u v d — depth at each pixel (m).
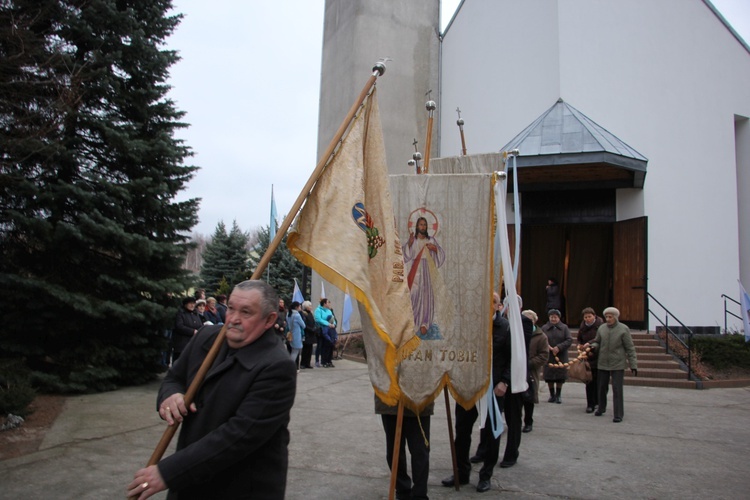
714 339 14.94
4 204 9.15
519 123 18.84
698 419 9.21
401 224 5.43
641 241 16.86
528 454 6.82
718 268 17.53
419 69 22.16
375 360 4.35
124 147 9.65
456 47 21.89
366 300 3.75
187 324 10.16
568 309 19.52
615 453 6.91
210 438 2.30
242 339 2.55
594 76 17.75
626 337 9.02
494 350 5.89
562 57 17.72
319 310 15.92
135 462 6.04
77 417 7.94
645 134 17.61
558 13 17.86
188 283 10.74
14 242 9.38
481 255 5.34
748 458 6.75
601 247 19.31
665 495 5.38
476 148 20.23
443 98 22.28
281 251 32.72
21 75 8.04
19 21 7.97
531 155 15.92
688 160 17.75
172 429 2.49
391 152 21.25
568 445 7.30
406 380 4.97
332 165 3.94
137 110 10.51
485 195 5.43
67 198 9.23
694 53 18.33
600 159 15.36
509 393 6.18
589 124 16.81
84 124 9.51
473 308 5.25
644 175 16.58
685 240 17.36
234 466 2.44
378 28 21.61
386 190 4.32
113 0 9.91
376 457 6.55
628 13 18.06
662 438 7.76
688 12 18.48
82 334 9.73
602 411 9.37
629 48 17.95
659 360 14.27
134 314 9.59
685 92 18.03
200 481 2.27
